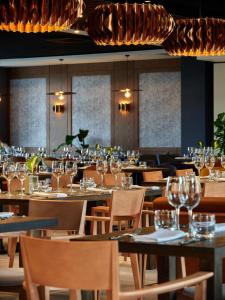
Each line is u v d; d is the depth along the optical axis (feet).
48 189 25.32
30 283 11.00
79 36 59.52
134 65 78.23
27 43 68.33
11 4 27.91
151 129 77.61
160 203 17.95
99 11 35.12
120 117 79.30
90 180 27.14
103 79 80.18
